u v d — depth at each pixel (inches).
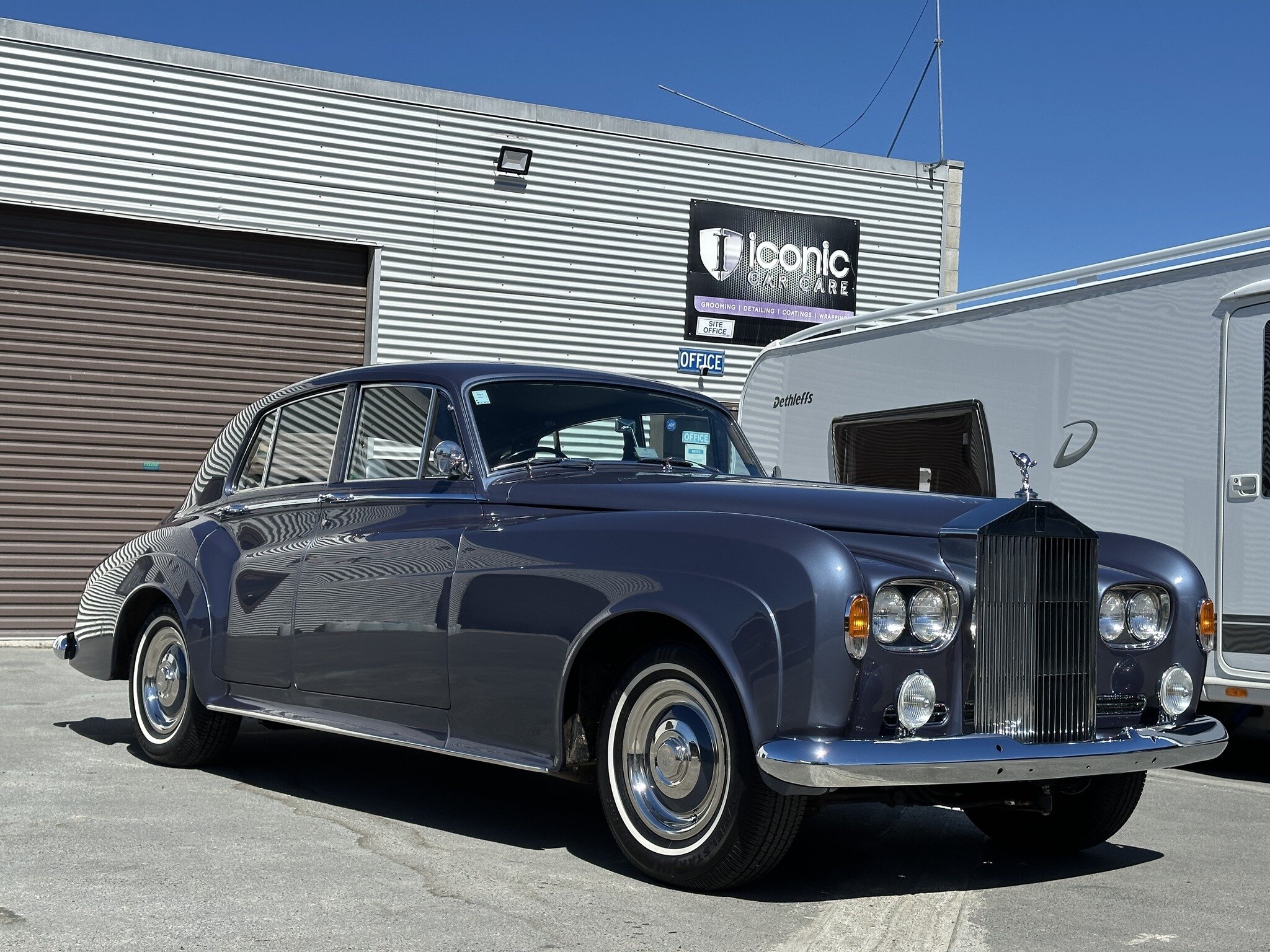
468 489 180.7
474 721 171.0
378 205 486.0
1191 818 210.5
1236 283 260.7
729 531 149.3
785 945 130.6
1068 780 171.0
